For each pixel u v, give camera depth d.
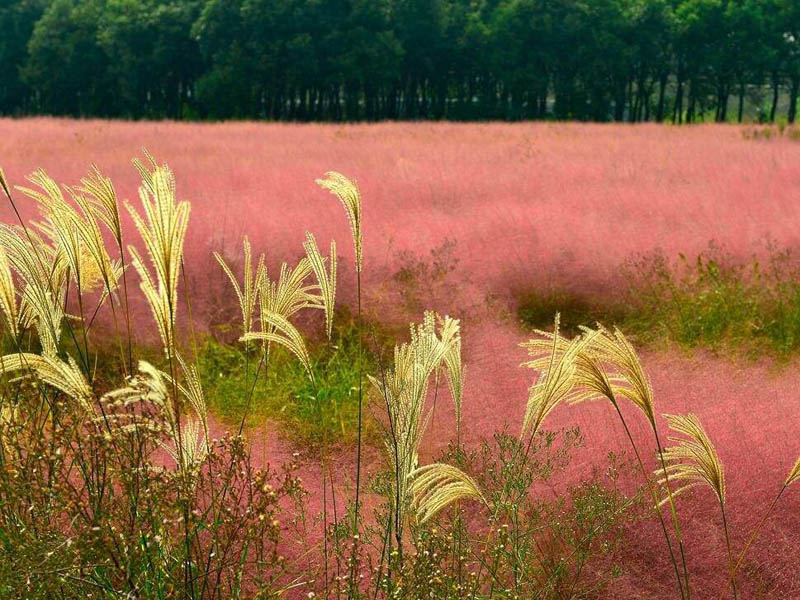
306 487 3.57
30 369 2.06
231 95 58.41
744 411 3.92
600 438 3.62
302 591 2.69
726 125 31.58
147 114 66.25
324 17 59.09
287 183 10.88
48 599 2.04
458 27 64.00
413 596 2.12
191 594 2.09
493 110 64.25
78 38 65.69
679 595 2.93
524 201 10.08
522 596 2.67
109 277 2.09
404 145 19.45
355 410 4.61
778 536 3.08
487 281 6.68
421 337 2.20
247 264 2.42
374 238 7.66
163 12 63.19
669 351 5.43
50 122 31.12
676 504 3.21
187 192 10.10
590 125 32.62
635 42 62.94
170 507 2.03
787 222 8.62
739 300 6.50
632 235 8.15
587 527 2.99
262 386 5.04
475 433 3.86
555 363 2.20
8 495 1.98
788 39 64.06
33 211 7.95
